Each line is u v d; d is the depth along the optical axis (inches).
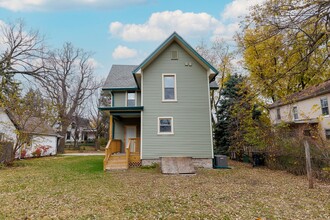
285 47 340.5
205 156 486.6
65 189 284.0
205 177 370.9
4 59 862.5
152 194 255.0
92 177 372.5
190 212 193.8
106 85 644.1
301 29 317.4
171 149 486.6
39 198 241.6
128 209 202.5
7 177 382.0
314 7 295.9
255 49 546.6
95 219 178.7
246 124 602.2
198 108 502.9
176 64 518.9
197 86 511.5
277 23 323.6
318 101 722.2
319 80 545.0
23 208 207.8
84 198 239.6
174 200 230.1
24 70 909.2
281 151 446.6
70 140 1966.0
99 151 1395.2
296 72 362.9
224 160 488.1
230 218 179.3
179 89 509.4
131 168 474.6
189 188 286.0
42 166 543.5
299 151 392.5
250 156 589.6
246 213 191.0
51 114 623.8
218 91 981.2
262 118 719.7
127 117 626.2
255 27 341.4
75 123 1706.4
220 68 992.2
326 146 352.8
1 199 238.8
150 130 491.8
